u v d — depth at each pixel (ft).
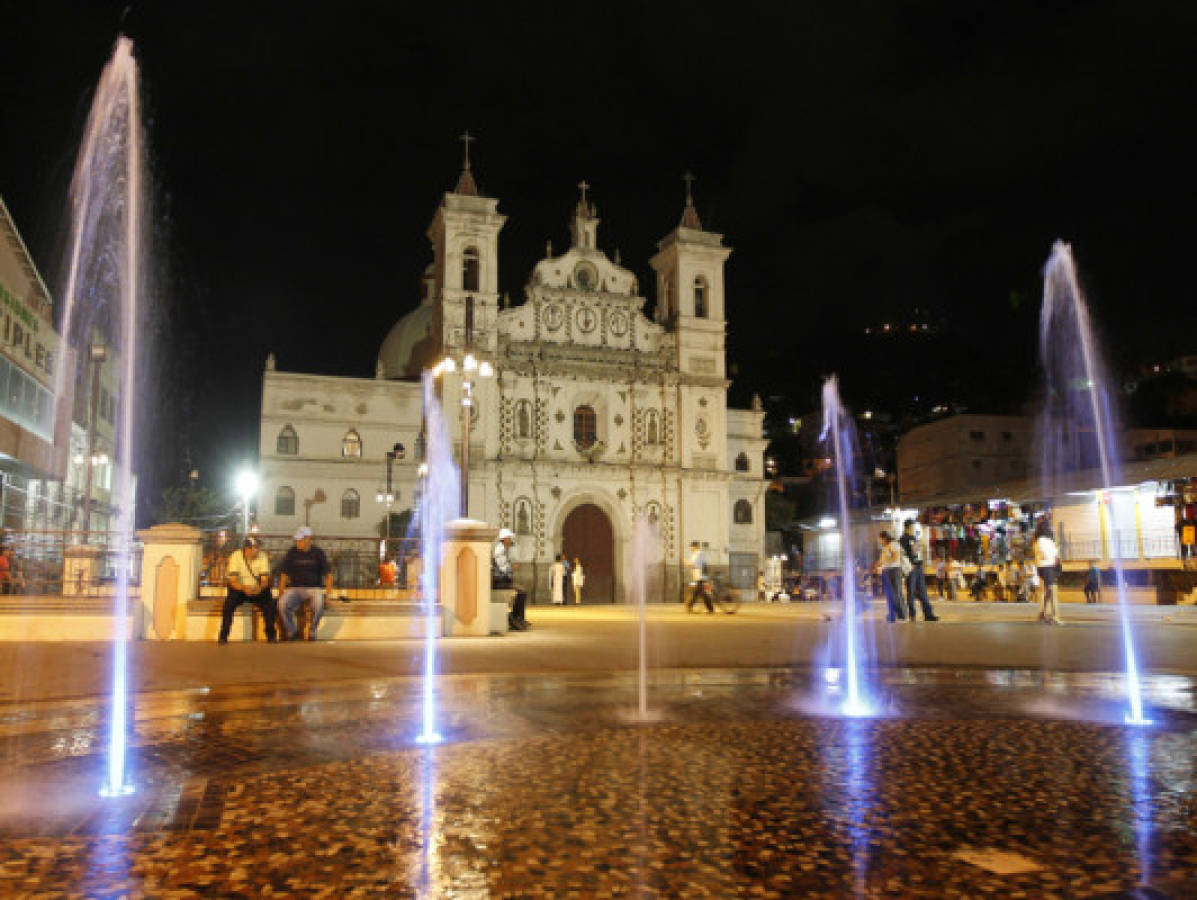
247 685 36.70
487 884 14.52
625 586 172.55
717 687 36.47
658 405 181.27
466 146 179.83
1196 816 17.84
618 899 13.87
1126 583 111.65
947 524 148.25
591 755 23.67
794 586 173.88
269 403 169.68
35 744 25.41
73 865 15.48
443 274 171.01
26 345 117.39
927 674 40.16
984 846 16.14
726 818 17.94
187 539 56.90
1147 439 250.98
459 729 27.43
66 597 56.90
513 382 171.32
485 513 165.17
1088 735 25.96
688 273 187.83
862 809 18.49
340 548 79.71
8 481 120.67
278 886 14.48
